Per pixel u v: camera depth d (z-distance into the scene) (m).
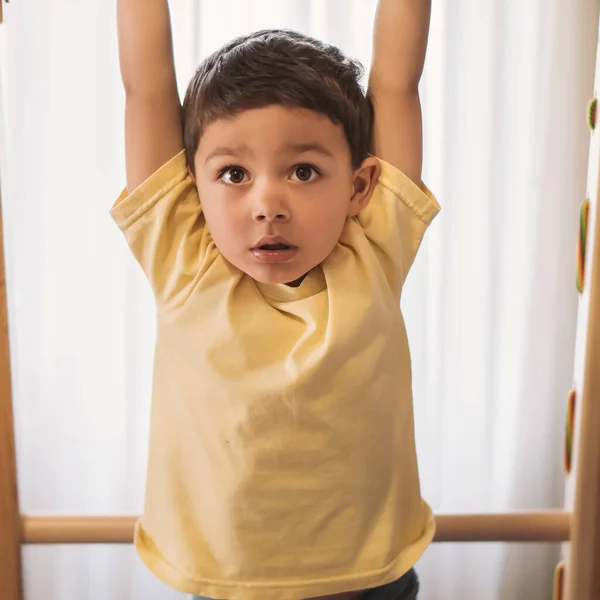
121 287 1.07
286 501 0.68
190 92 0.66
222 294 0.66
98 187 1.04
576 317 1.10
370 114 0.68
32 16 1.00
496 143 1.04
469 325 1.09
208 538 0.70
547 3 1.01
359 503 0.70
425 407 1.10
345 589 0.70
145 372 1.09
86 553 1.17
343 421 0.68
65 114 1.02
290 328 0.67
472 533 0.83
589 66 1.02
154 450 0.73
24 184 1.03
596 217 0.76
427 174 1.04
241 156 0.61
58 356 1.08
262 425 0.66
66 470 1.12
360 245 0.67
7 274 0.78
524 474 1.14
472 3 1.01
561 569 0.84
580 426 0.80
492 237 1.06
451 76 1.02
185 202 0.68
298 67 0.61
